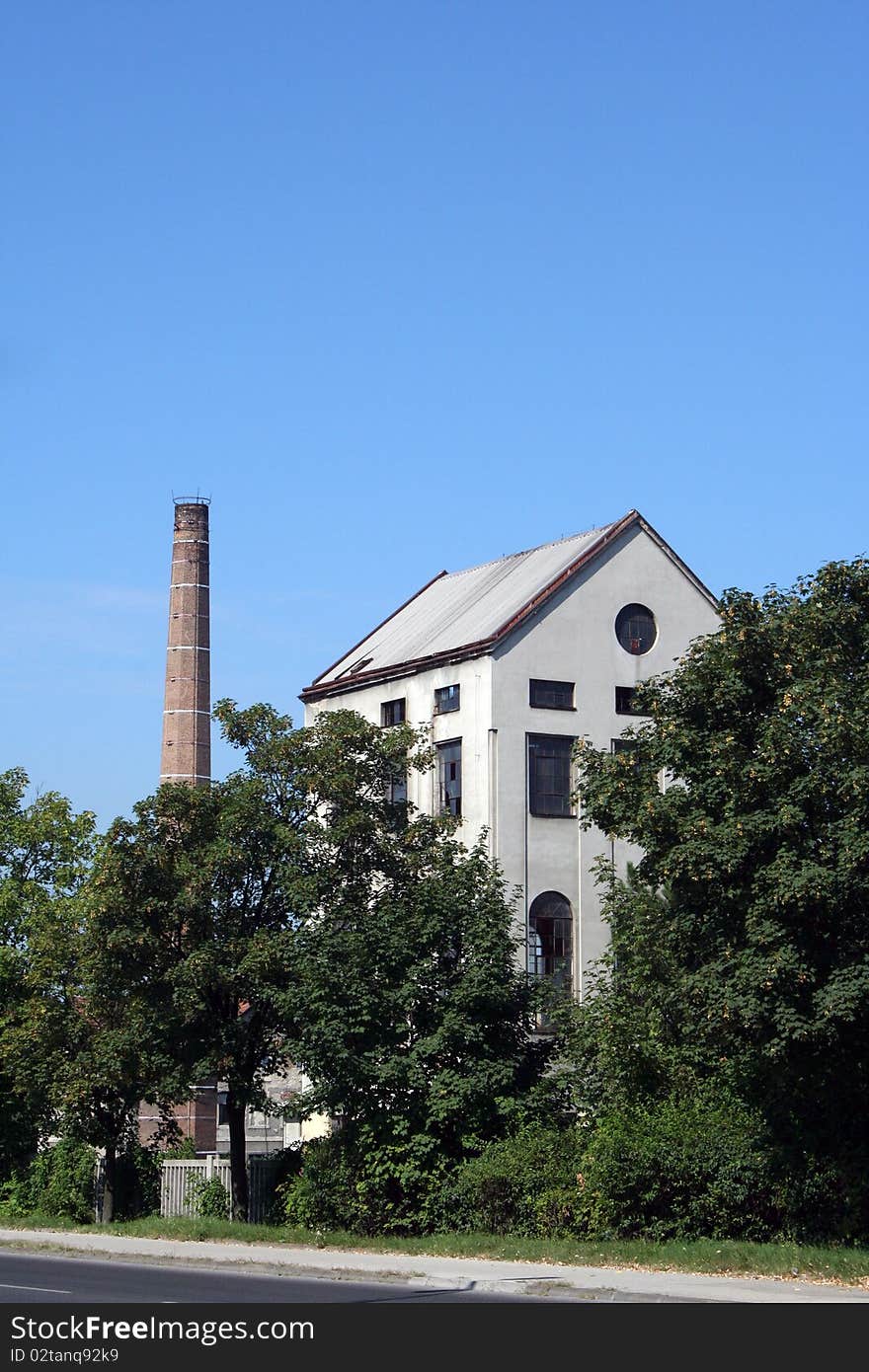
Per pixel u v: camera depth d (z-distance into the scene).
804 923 25.39
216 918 37.84
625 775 28.91
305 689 59.88
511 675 50.91
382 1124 33.88
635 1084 31.94
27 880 50.69
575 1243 28.70
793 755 25.66
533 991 35.41
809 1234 27.62
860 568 27.94
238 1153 39.16
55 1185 46.00
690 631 54.12
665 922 28.19
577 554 53.75
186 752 95.00
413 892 35.94
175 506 97.44
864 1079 26.91
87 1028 41.16
